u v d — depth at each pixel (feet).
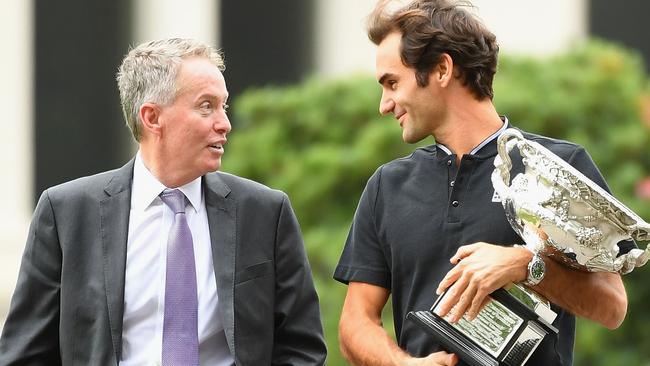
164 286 31.35
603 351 61.46
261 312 31.81
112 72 83.30
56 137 82.99
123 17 83.05
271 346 32.04
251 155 65.36
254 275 31.89
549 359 30.14
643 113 65.72
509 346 29.37
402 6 30.81
